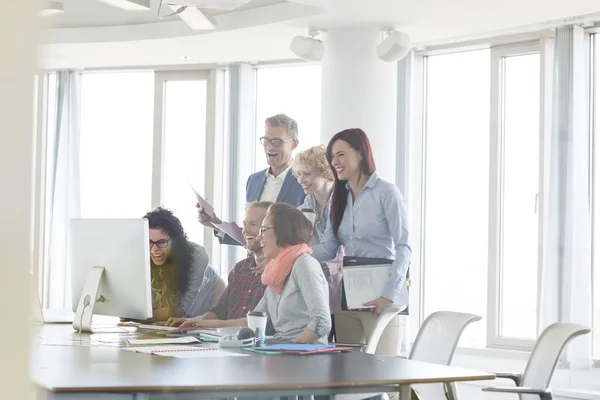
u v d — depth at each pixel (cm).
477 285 671
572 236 582
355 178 502
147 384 242
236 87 761
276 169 573
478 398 623
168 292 463
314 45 603
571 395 570
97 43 692
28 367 71
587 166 589
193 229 791
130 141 819
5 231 69
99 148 828
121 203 820
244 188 762
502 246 655
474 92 678
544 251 613
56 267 812
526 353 627
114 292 407
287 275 388
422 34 638
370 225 500
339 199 506
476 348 658
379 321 443
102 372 267
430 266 695
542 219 624
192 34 654
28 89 70
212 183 781
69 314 498
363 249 504
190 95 797
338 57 627
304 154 516
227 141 765
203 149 793
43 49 71
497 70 658
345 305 488
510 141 655
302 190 560
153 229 464
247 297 441
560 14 566
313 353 328
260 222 447
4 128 68
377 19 597
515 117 654
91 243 414
